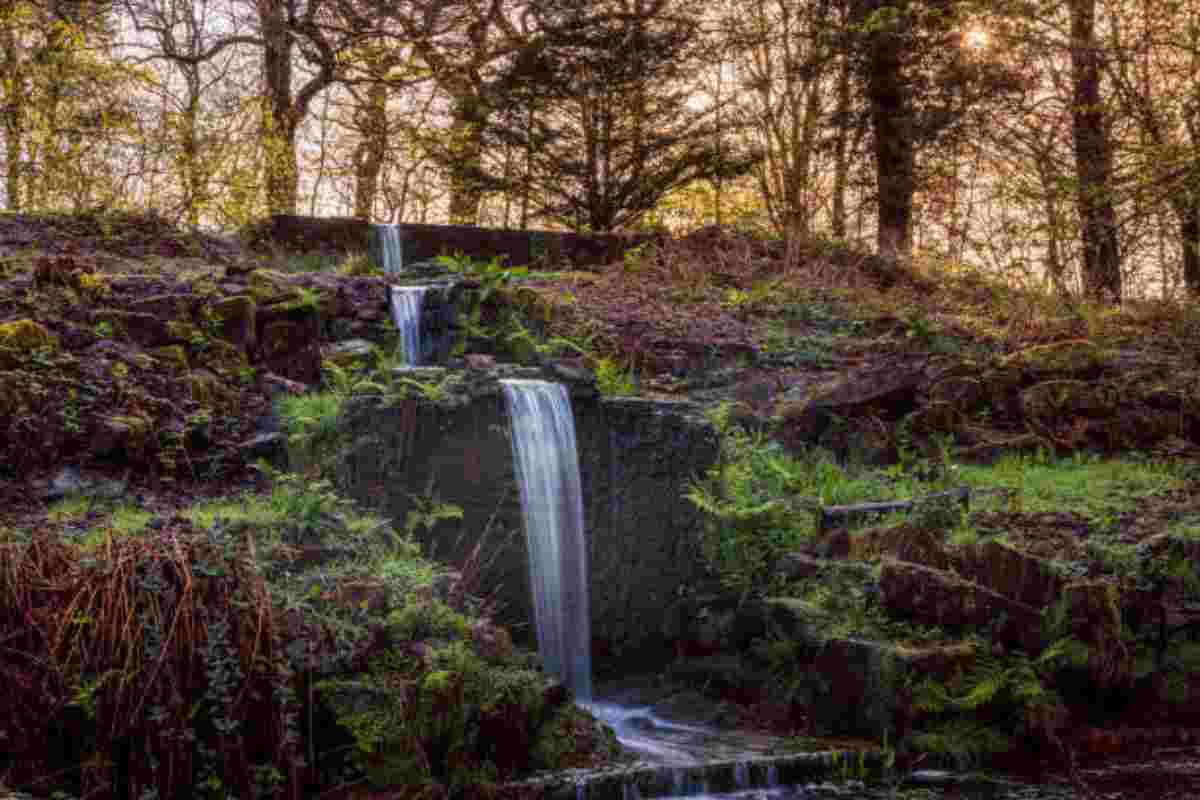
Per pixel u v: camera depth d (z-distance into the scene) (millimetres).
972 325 14898
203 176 17531
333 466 8336
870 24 20625
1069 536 9086
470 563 8414
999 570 7840
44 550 5840
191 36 23766
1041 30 17578
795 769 6656
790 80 25547
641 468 9078
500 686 6195
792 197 25953
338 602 6211
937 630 7523
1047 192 15367
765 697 7898
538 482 8688
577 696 8609
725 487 9266
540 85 21000
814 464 10648
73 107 16453
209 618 5699
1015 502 9805
